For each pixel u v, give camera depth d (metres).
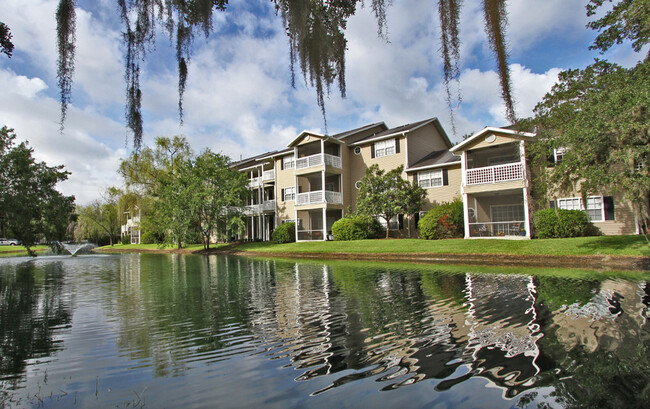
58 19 2.95
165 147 38.78
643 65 12.73
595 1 14.44
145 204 39.12
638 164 12.54
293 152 34.09
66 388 3.98
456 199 24.23
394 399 3.49
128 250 44.75
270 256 25.09
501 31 2.61
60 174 19.02
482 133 21.09
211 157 33.97
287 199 34.81
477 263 15.83
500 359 4.41
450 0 2.79
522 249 16.34
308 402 3.48
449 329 5.72
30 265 23.33
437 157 28.23
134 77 3.13
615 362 4.16
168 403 3.56
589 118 12.70
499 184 20.56
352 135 32.53
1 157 16.41
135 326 6.65
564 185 14.99
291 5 3.27
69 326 6.80
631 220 17.84
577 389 3.57
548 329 5.48
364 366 4.36
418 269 14.28
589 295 7.79
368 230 26.47
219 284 11.91
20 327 6.80
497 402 3.37
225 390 3.82
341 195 30.77
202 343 5.51
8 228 17.25
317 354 4.84
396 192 24.03
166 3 3.30
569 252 14.81
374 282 11.12
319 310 7.45
